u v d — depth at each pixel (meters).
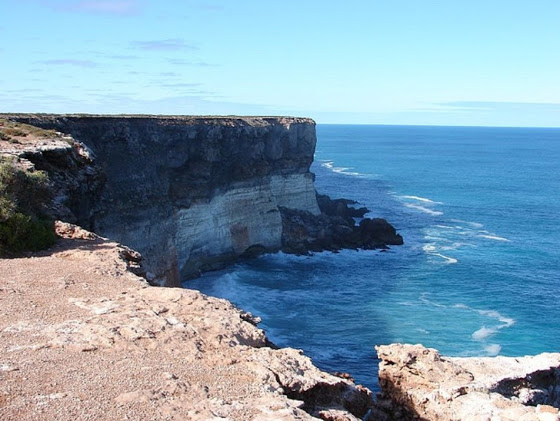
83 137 53.97
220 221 72.56
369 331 51.41
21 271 21.70
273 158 83.50
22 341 15.04
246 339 16.75
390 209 118.00
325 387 15.04
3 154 31.42
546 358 20.14
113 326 16.06
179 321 16.92
